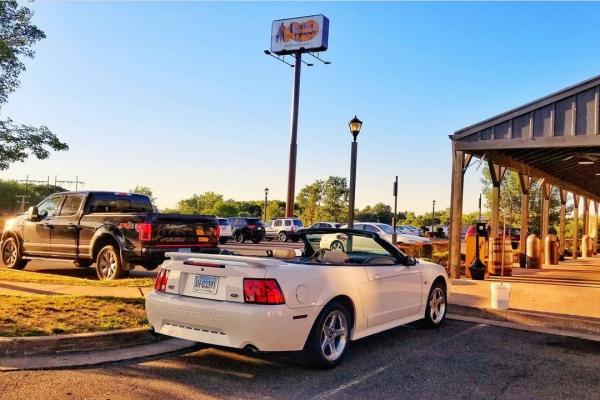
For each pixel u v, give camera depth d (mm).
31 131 14078
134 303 7848
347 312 5918
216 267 5445
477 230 14273
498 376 5465
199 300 5465
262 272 5211
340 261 6324
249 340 5074
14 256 12906
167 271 5867
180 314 5500
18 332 6012
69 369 5355
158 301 5711
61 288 9234
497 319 8547
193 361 5766
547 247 20719
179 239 10773
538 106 12531
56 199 12391
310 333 5410
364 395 4797
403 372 5531
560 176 21516
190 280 5664
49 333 6082
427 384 5152
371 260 6883
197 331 5449
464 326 8047
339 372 5492
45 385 4836
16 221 12930
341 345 5805
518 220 38344
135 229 10359
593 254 29750
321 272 5645
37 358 5656
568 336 7496
